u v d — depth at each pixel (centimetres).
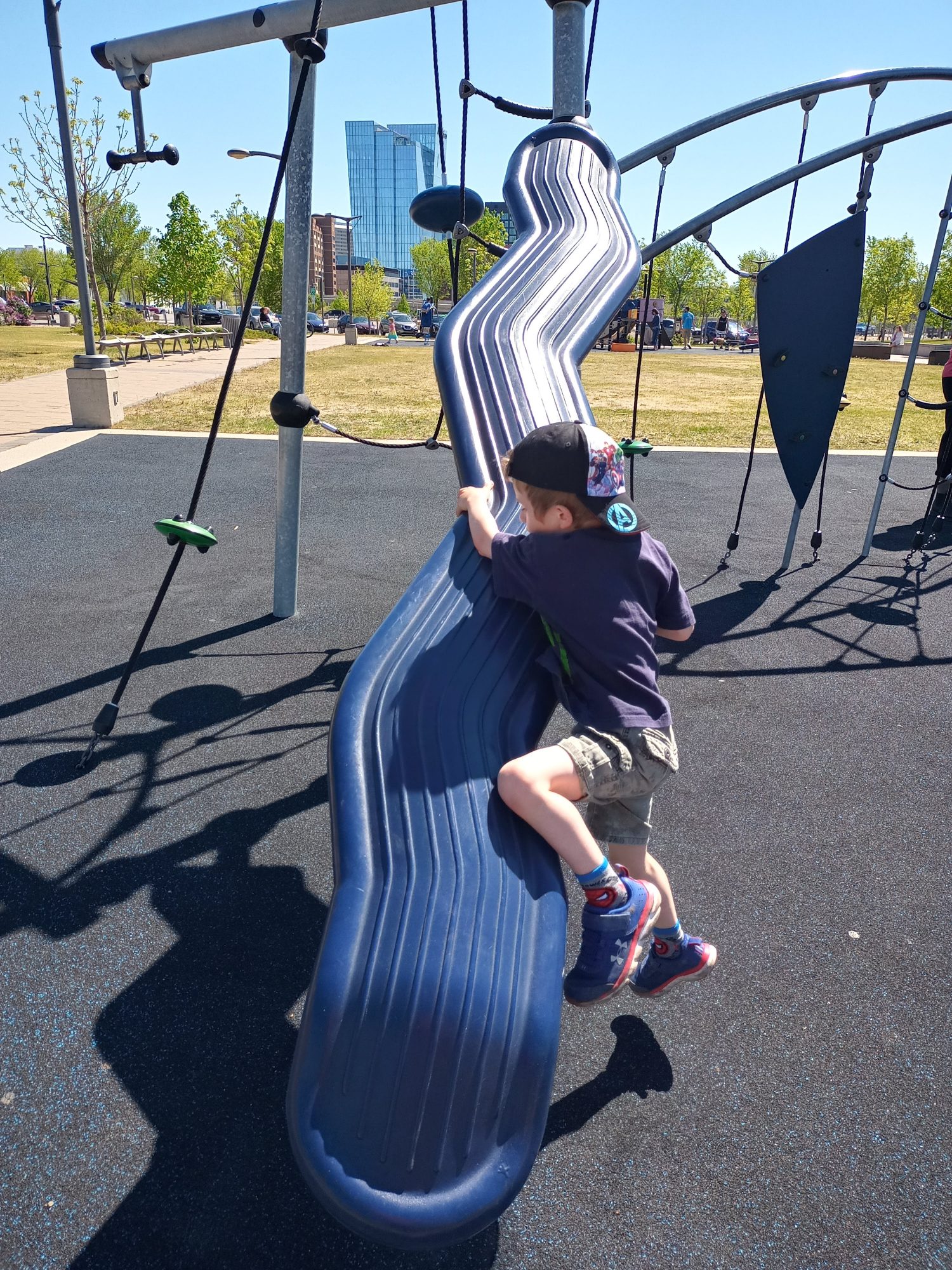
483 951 138
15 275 9162
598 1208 172
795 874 281
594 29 371
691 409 1481
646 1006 226
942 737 379
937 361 2825
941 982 238
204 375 1822
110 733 352
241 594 517
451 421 238
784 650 470
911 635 497
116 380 1110
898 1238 168
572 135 351
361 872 146
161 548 601
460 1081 130
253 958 236
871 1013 226
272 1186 175
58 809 300
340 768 159
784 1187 178
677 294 5697
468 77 369
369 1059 130
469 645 183
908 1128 192
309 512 707
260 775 326
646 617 175
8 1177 174
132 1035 209
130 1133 185
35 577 535
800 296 517
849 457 1072
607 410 1434
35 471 827
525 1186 176
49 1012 215
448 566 201
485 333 262
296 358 432
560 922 146
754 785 334
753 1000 229
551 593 170
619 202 336
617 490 173
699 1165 182
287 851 282
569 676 175
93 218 2369
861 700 412
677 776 338
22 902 254
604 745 167
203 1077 199
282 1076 200
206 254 3778
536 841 158
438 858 148
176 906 255
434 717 169
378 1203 124
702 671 440
